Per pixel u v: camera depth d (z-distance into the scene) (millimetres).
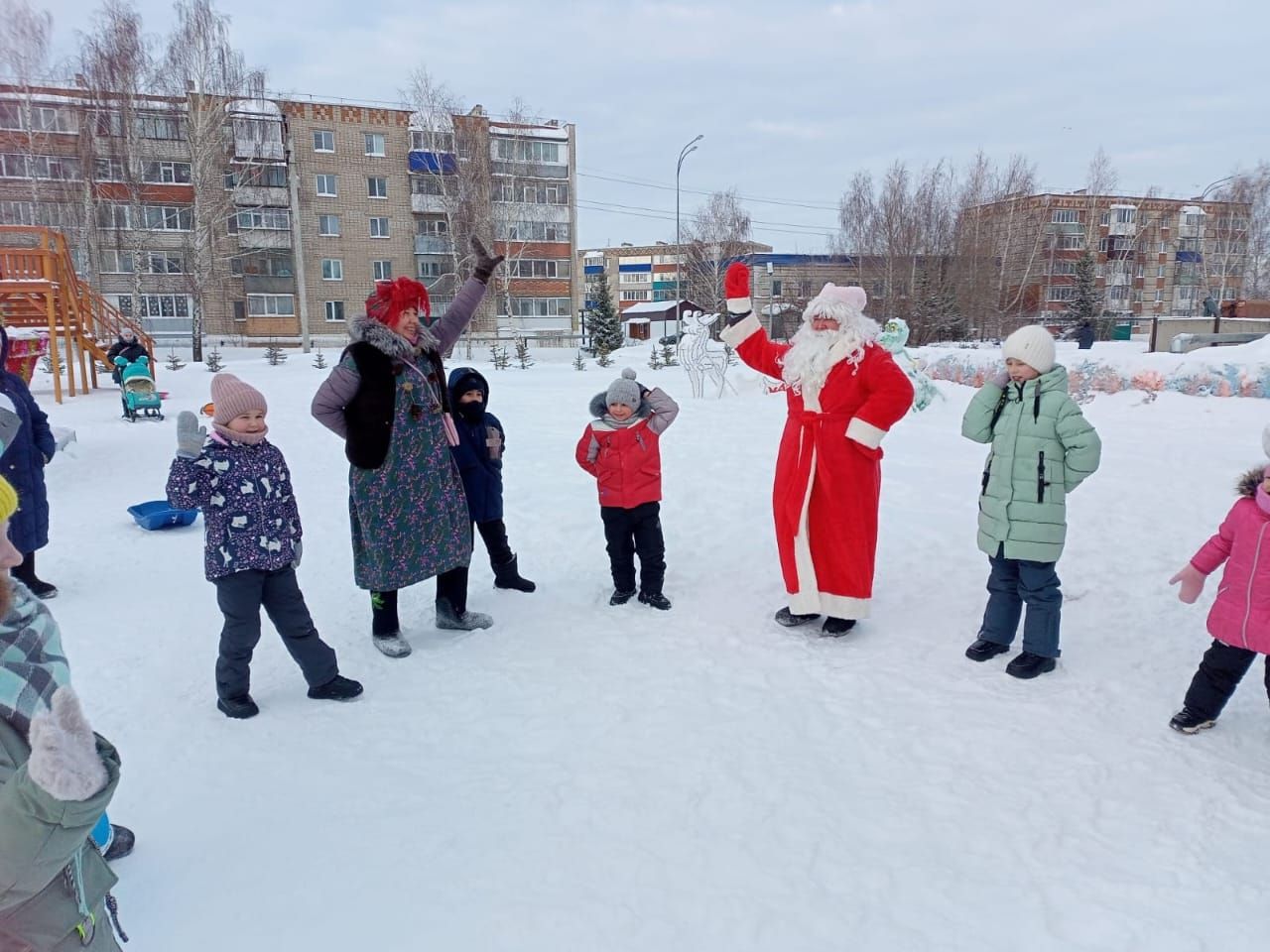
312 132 41281
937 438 9633
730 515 6391
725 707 3414
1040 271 47875
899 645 4031
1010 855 2438
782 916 2201
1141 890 2268
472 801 2762
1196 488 6668
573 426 11039
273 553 3332
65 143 31516
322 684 3533
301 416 12148
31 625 1527
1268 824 2553
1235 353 11852
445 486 4105
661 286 96438
